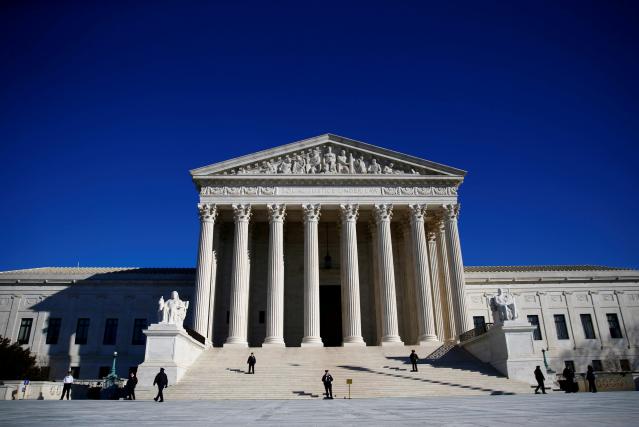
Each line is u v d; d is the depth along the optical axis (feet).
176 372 119.85
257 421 50.47
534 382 123.03
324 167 188.75
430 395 113.39
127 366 207.72
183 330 129.49
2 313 216.33
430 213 198.29
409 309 193.47
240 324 169.27
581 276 233.96
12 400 116.67
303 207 183.21
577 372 216.95
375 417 53.06
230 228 207.92
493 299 135.44
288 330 202.18
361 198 185.88
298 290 207.72
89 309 217.36
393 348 159.63
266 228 213.05
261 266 207.62
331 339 206.80
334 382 122.01
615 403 70.49
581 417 47.96
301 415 58.23
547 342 221.46
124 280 220.64
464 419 48.08
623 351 222.48
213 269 187.83
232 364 139.03
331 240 217.97
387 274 176.65
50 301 218.59
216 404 88.12
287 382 121.90
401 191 188.14
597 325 225.76
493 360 133.69
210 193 183.73
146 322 215.51
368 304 205.57
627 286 232.94
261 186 185.47
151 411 69.67
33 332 213.25
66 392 140.15
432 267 198.29
